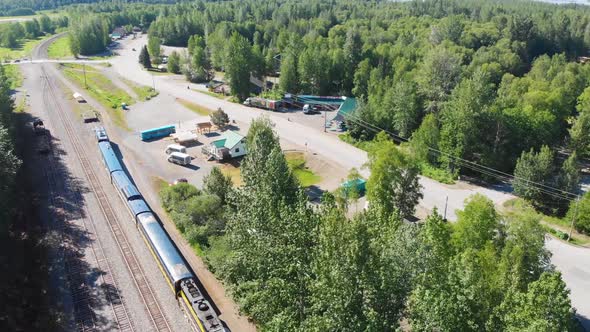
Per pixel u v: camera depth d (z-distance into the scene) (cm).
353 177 6888
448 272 3231
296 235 3822
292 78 14738
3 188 6538
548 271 4562
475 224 4956
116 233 6788
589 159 10362
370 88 13288
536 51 19888
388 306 3241
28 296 5425
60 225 6962
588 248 6725
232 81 13788
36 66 18000
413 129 10888
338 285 3127
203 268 6031
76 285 5659
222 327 4541
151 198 8000
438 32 18775
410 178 6269
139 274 5897
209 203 6825
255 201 4506
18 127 10544
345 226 3294
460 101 9244
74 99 13612
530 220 4600
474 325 2906
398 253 3362
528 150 9531
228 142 9925
